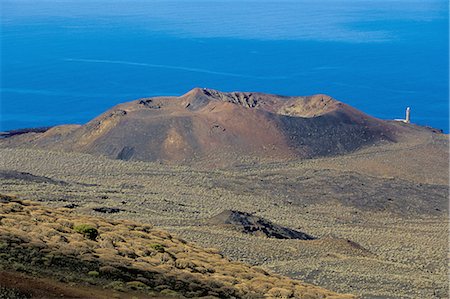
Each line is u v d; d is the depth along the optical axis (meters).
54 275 34.44
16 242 38.50
